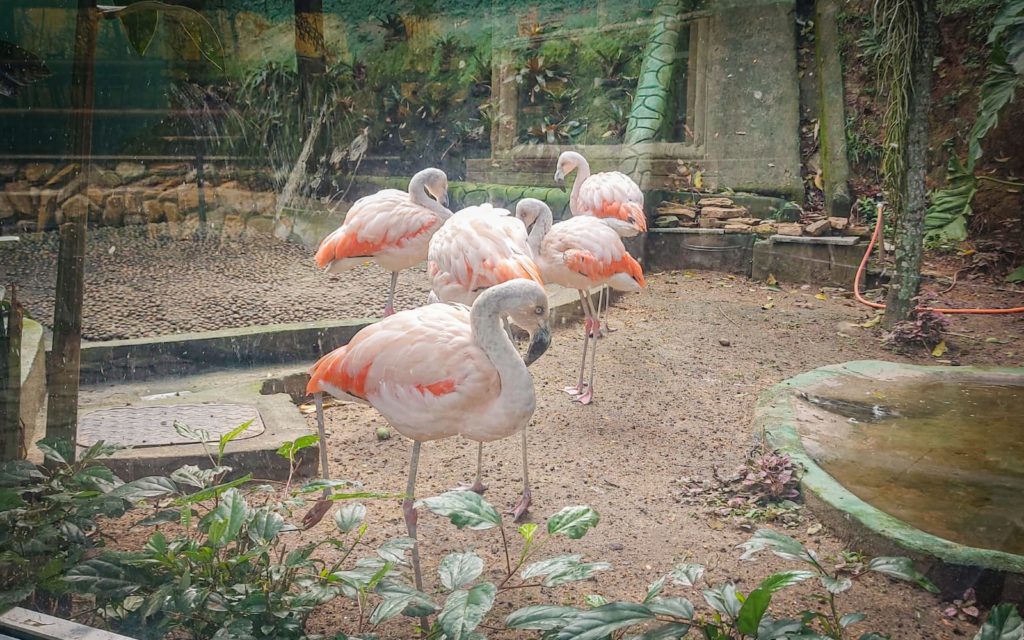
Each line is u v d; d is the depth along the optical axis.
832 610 1.59
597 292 2.76
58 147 2.26
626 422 2.17
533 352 2.38
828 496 1.74
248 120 2.57
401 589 1.80
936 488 1.66
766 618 1.63
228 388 2.74
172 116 2.55
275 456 2.45
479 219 2.77
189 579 1.85
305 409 2.84
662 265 2.43
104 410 2.59
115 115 2.52
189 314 2.74
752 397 1.99
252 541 2.03
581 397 2.35
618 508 1.97
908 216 1.82
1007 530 1.56
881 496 1.70
